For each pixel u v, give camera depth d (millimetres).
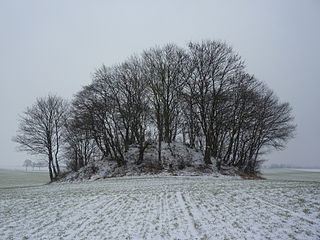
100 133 43562
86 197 18422
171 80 41906
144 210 13711
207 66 39500
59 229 11234
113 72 42469
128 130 45219
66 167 55750
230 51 39656
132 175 37188
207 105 39844
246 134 45719
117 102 41719
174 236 9750
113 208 14508
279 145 44781
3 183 50500
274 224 10461
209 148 39844
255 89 42781
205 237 9500
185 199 16062
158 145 44469
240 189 19047
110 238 9828
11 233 10961
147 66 42219
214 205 14125
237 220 11219
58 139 50281
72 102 46375
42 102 49188
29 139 48156
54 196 19797
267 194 16312
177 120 46812
